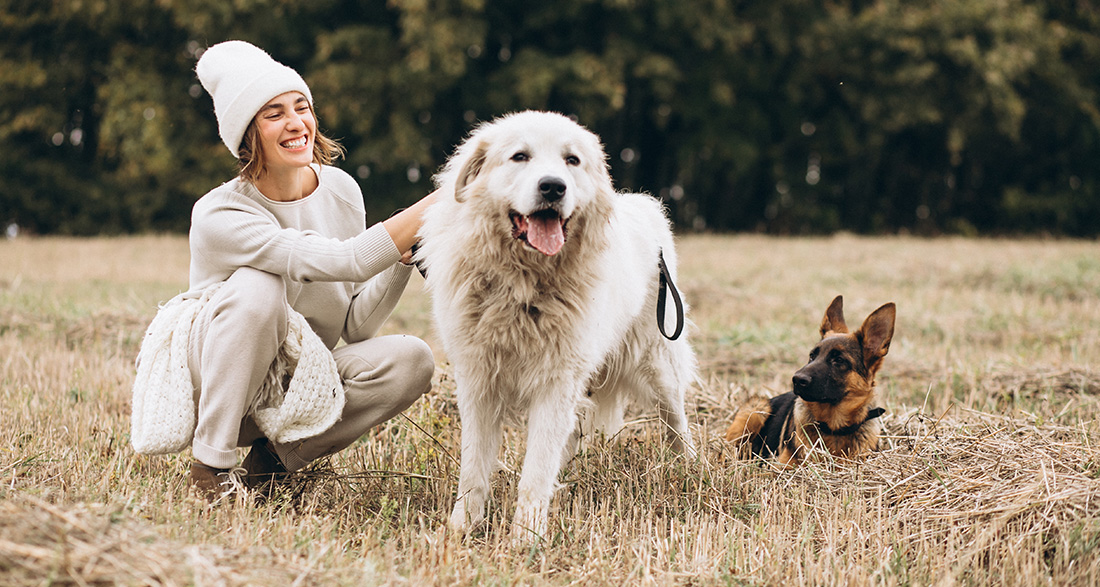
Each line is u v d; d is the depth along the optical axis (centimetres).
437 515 345
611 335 378
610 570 287
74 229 2291
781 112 2380
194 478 320
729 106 2241
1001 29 2289
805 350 675
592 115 2050
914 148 2566
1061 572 286
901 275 1219
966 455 372
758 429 460
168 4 2083
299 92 341
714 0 2081
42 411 448
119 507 261
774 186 2558
